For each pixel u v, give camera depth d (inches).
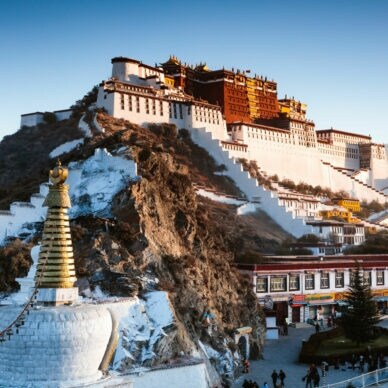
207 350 2224.4
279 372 2440.9
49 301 1320.1
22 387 1202.6
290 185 7357.3
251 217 5738.2
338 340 2874.0
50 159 5364.2
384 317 3905.0
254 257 3772.1
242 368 2431.1
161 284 2203.5
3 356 1233.4
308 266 3681.1
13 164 5487.2
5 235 2591.0
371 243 6008.9
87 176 2800.2
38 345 1218.6
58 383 1217.4
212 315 2354.8
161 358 1887.3
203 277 2513.5
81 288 2057.1
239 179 6230.3
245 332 2581.2
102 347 1285.7
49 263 1341.0
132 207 2431.1
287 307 3560.5
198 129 6579.7
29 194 2930.6
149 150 2817.4
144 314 1972.2
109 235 2290.8
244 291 2837.1
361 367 2476.6
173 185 2802.7
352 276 3895.2
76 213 2591.0
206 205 5388.8
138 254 2277.3
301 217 6058.1
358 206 7760.8
